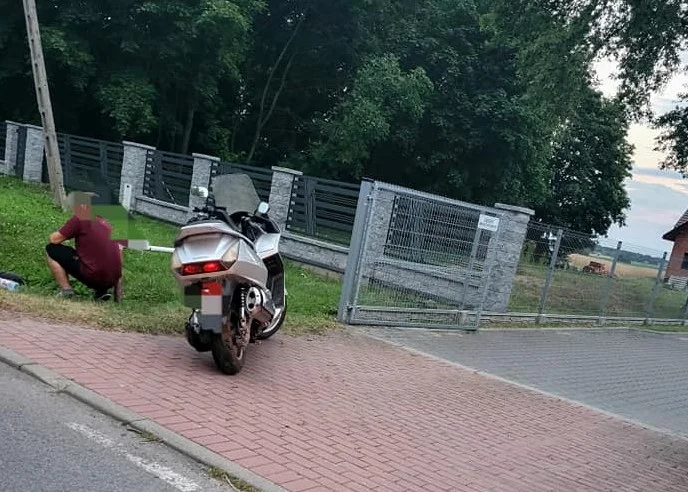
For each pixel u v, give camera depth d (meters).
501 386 7.80
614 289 16.66
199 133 28.05
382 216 9.71
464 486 4.46
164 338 6.67
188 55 24.28
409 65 28.98
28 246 9.63
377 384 6.73
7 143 22.08
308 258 14.18
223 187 6.66
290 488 3.86
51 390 4.67
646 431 7.09
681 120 21.33
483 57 28.77
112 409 4.46
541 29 20.17
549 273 14.01
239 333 5.87
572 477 5.11
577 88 20.11
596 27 19.17
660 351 13.91
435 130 28.91
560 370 9.65
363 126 25.20
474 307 11.34
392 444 5.01
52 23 22.73
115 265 7.52
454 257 10.84
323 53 30.09
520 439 5.86
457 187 29.38
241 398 5.29
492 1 21.19
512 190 31.03
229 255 5.55
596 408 7.71
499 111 27.38
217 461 4.00
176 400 4.91
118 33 22.92
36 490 3.36
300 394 5.79
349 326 9.46
